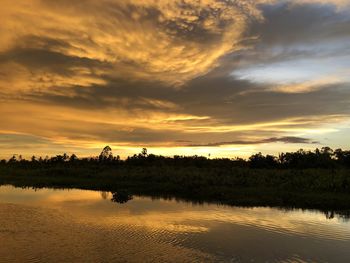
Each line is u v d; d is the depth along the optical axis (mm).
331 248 19578
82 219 25766
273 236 21891
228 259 17359
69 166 91438
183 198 39781
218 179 51625
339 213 31094
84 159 112500
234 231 22969
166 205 34094
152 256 17344
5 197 39375
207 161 100188
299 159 85812
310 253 18672
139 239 20172
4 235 20672
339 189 43281
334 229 24188
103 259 16750
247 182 49688
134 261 16609
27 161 115000
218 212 30328
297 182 47219
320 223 26266
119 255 17359
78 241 19531
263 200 37375
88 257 16969
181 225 24359
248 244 19984
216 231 22797
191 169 72000
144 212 29656
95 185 52188
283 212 31109
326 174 52719
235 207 33438
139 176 60344
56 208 30938
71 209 30531
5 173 73125
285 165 85438
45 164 103625
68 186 52594
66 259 16656
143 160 103562
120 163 102500
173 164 98562
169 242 19750
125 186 50562
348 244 20375
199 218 27266
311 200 37000
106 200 37344
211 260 17109
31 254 17297
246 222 26047
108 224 24062
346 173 53500
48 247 18375
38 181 58125
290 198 38125
